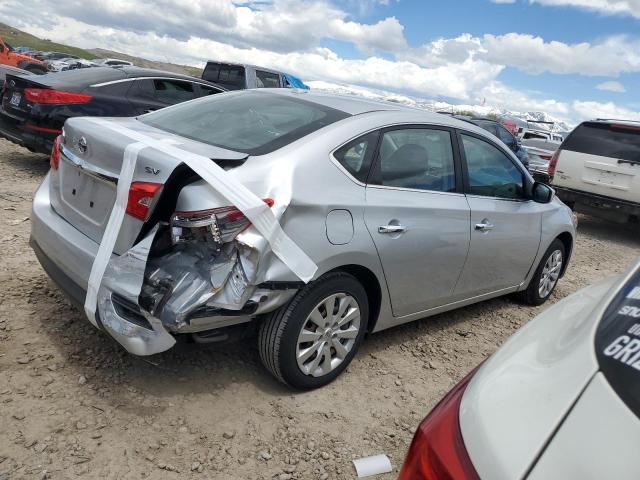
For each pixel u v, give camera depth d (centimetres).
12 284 397
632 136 932
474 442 128
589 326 153
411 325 445
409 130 363
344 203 305
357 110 356
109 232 276
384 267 332
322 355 320
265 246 263
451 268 387
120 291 262
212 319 264
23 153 912
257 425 289
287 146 307
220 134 329
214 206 257
